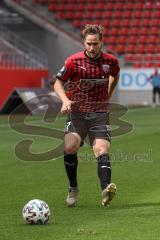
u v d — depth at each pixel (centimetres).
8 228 2034
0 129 6378
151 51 12569
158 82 11300
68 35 12338
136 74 11975
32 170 3650
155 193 2802
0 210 2409
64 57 12306
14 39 11712
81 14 12938
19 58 10919
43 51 12350
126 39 12719
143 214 2275
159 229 1997
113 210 2378
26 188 2994
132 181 3191
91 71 2409
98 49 2378
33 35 12406
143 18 12925
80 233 1942
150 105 11475
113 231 1972
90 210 2392
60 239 1861
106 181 2319
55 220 2173
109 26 12875
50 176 3400
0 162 4006
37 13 12581
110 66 2433
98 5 13075
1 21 11888
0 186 3064
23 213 2111
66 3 13000
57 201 2623
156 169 3644
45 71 10706
